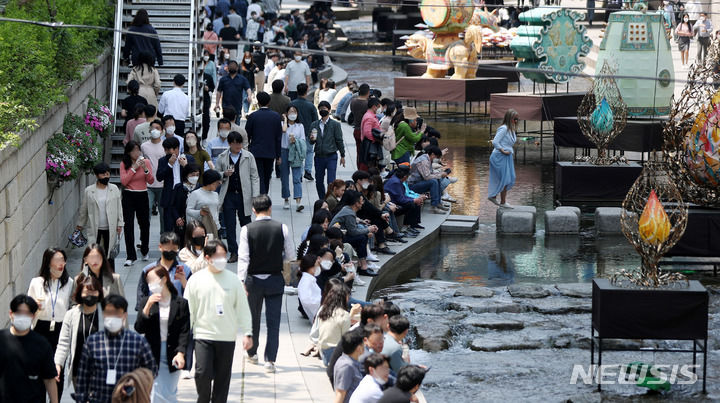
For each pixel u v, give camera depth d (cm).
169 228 2616
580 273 2870
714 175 2720
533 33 5025
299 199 3344
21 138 2122
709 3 7269
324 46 7925
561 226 3328
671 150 2855
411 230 3241
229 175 2631
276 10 8569
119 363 1403
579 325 2383
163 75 4006
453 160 4591
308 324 2278
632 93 4184
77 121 2838
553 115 4838
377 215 2903
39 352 1446
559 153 4791
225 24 6569
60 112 2720
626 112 3803
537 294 2594
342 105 5131
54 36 2956
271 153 3066
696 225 2766
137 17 3706
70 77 2966
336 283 1869
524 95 4894
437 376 2058
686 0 7250
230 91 4431
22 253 2167
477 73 6088
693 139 2728
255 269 1888
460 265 2966
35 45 2639
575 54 5106
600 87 4219
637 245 2005
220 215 2948
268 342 1917
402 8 10188
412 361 2156
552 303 2530
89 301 1541
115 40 3684
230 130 2891
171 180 2598
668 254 2794
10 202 2022
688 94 2834
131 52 3778
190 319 1608
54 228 2595
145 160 2605
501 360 2158
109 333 1406
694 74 2833
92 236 2369
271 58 5691
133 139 3031
